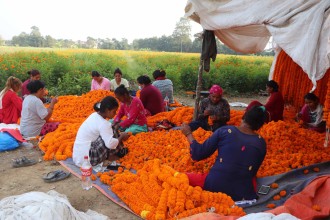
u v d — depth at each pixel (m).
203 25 6.51
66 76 14.95
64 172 5.30
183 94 15.86
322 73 4.83
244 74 16.83
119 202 4.40
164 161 5.50
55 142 6.30
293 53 5.09
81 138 5.48
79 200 4.51
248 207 4.13
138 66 21.16
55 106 9.48
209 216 3.55
